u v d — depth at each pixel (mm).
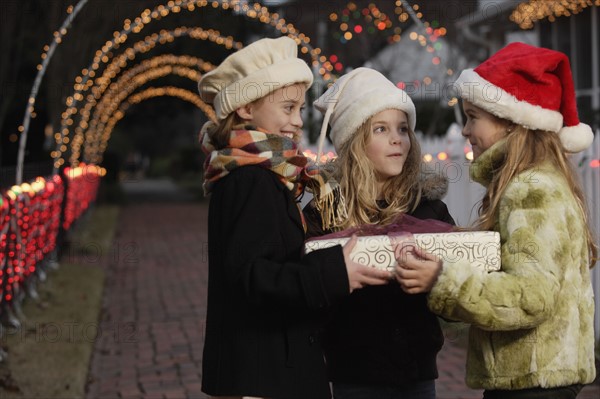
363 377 3367
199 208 27875
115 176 35406
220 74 3180
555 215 2965
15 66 16984
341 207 3518
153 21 21266
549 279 2869
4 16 15547
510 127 3225
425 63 22766
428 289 2953
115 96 23859
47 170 14398
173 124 72188
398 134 3605
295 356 3014
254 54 3133
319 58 13672
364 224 3361
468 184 9688
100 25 18391
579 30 15766
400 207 3594
